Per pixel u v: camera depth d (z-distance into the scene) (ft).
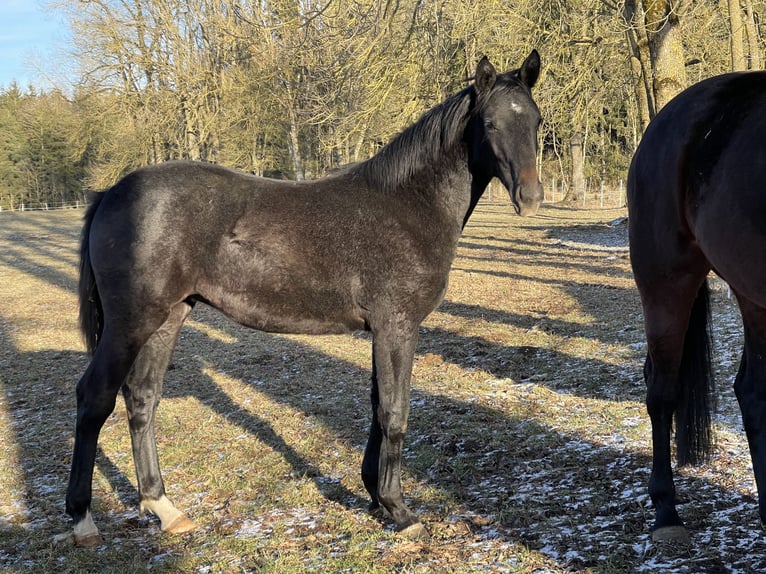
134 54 82.64
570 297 33.14
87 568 11.32
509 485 13.06
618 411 16.42
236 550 11.49
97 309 12.37
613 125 103.96
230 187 11.97
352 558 10.71
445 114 11.73
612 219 78.95
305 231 11.71
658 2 28.84
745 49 39.70
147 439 12.76
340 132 38.52
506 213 104.94
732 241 8.95
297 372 24.14
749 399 10.63
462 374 21.62
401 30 37.06
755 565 9.25
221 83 80.84
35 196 194.80
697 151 9.71
